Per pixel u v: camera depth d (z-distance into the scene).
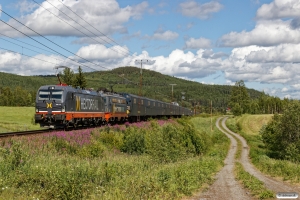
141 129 49.44
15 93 174.00
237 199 18.05
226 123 128.12
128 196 15.76
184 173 22.42
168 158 33.12
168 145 35.41
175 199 17.33
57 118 37.00
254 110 182.25
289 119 55.59
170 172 22.06
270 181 26.11
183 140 47.69
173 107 101.94
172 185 18.92
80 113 41.72
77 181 16.19
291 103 57.25
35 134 30.95
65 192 15.17
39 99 37.47
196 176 23.30
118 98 57.62
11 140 25.81
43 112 37.16
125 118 62.34
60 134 32.78
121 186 17.62
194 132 49.78
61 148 29.30
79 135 35.16
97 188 16.14
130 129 46.09
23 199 13.98
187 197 18.30
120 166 23.59
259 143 78.94
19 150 20.36
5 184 15.56
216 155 52.06
